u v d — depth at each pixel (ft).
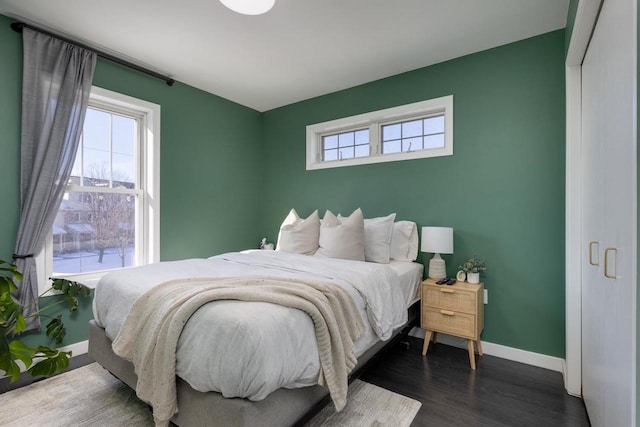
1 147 7.43
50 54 8.01
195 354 4.20
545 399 6.41
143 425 5.48
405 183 10.27
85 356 8.41
